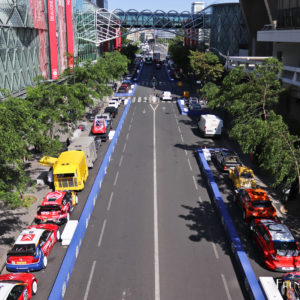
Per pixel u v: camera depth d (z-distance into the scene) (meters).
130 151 35.75
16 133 16.22
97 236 19.64
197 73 70.94
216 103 32.38
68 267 15.72
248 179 24.95
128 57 110.62
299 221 21.27
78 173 24.64
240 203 22.34
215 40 82.25
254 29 57.72
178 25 102.12
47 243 17.17
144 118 51.19
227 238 19.36
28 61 40.69
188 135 42.12
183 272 16.42
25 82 39.62
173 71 103.25
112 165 31.56
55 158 28.22
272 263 16.00
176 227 20.64
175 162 32.44
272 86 27.55
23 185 16.88
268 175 28.77
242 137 22.39
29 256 15.70
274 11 45.03
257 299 13.55
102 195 25.17
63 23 54.84
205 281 15.77
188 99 62.72
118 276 16.11
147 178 28.47
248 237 19.55
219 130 39.66
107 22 98.62
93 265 16.94
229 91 29.39
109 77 58.75
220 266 16.89
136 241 19.11
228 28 79.19
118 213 22.39
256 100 26.55
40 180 26.42
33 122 19.05
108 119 43.75
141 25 103.12
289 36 33.09
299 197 24.47
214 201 23.94
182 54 89.19
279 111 27.36
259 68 26.91
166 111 56.41
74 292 15.04
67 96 33.34
